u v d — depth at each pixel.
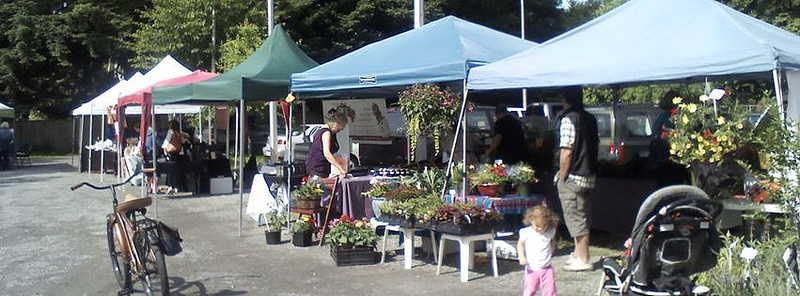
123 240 6.72
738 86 12.59
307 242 9.59
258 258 8.94
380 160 14.09
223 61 22.88
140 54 27.44
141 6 36.53
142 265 6.61
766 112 6.80
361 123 13.99
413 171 9.74
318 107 30.61
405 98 8.98
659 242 5.18
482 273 7.80
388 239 9.74
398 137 14.45
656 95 19.03
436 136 9.21
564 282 7.29
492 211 7.61
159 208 13.78
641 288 5.26
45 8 37.50
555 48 8.07
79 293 7.45
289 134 13.00
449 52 8.95
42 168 26.25
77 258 9.23
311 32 30.38
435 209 7.63
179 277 8.02
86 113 21.98
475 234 7.48
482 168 8.69
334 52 30.36
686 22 7.41
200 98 11.04
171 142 15.72
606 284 5.73
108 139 22.05
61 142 38.22
